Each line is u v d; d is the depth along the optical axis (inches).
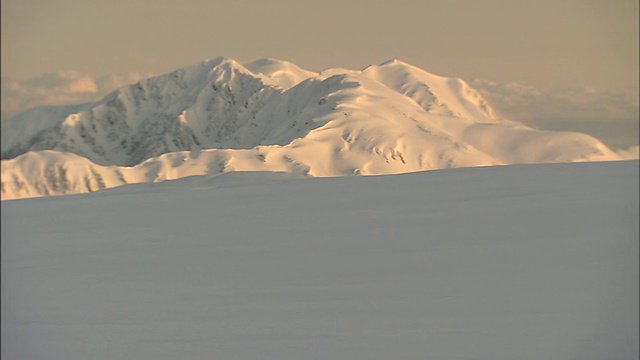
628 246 2234.3
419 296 1882.4
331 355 1541.6
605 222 2551.7
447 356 1507.1
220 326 1739.7
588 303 1761.8
